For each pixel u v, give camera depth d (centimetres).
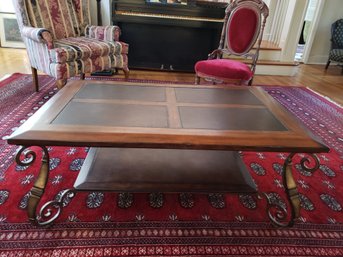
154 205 124
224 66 217
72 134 91
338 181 150
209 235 110
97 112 109
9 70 303
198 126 103
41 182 102
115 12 294
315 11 432
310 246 108
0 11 379
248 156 170
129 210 120
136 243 104
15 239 102
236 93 146
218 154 139
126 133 94
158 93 138
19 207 116
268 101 137
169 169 125
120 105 118
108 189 111
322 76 389
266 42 410
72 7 252
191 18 300
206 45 340
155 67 346
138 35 328
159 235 109
